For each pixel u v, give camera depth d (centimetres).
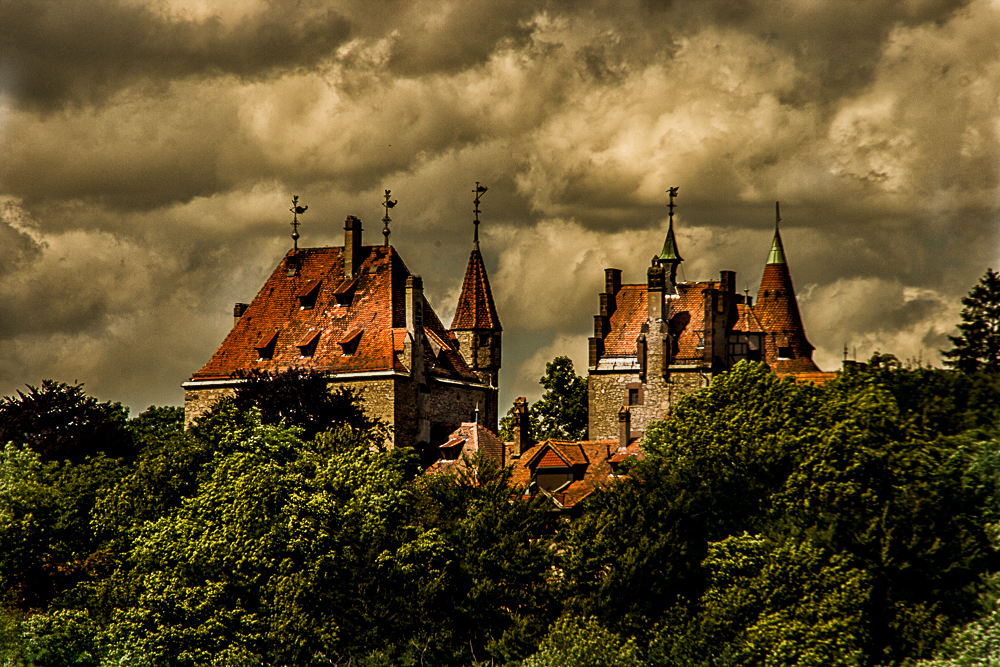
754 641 19250
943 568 19500
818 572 19475
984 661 17988
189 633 19638
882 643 19162
